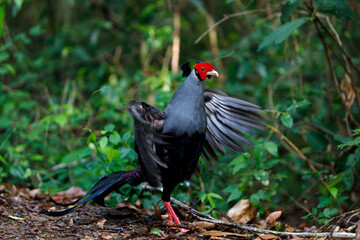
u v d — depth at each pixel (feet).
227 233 22.22
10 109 42.57
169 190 24.32
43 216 25.32
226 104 26.76
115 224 24.47
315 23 31.42
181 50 55.21
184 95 23.35
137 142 21.90
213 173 34.53
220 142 26.86
